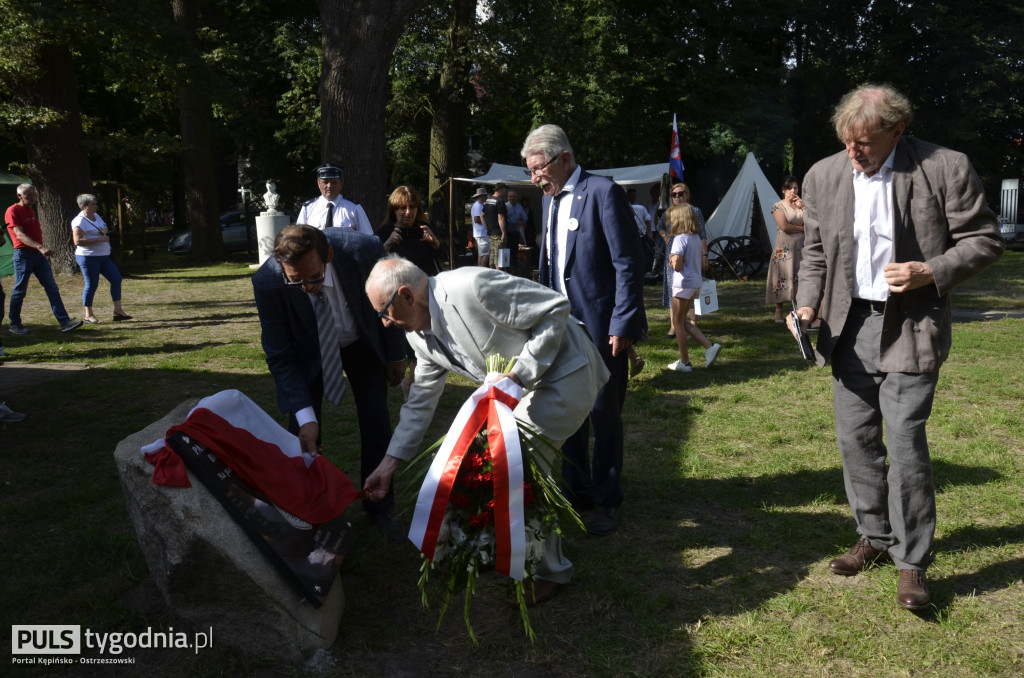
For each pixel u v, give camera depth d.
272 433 3.24
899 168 3.10
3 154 24.84
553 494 2.99
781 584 3.39
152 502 2.84
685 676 2.78
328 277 3.66
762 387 6.84
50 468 4.90
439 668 2.89
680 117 23.98
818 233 3.42
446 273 3.08
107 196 27.48
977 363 7.49
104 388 6.95
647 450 5.21
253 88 26.16
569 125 22.00
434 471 2.88
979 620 3.06
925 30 24.78
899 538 3.21
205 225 23.34
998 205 25.31
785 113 24.86
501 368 3.06
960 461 4.77
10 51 15.22
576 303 3.96
